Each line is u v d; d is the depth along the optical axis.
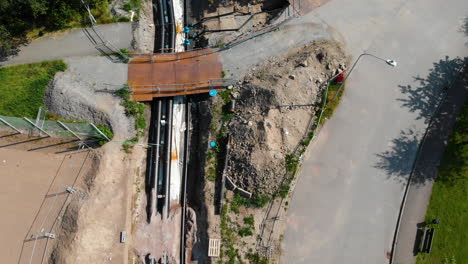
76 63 30.12
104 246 25.52
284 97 28.08
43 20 31.16
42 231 25.22
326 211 26.80
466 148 27.80
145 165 29.03
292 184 27.14
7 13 28.58
